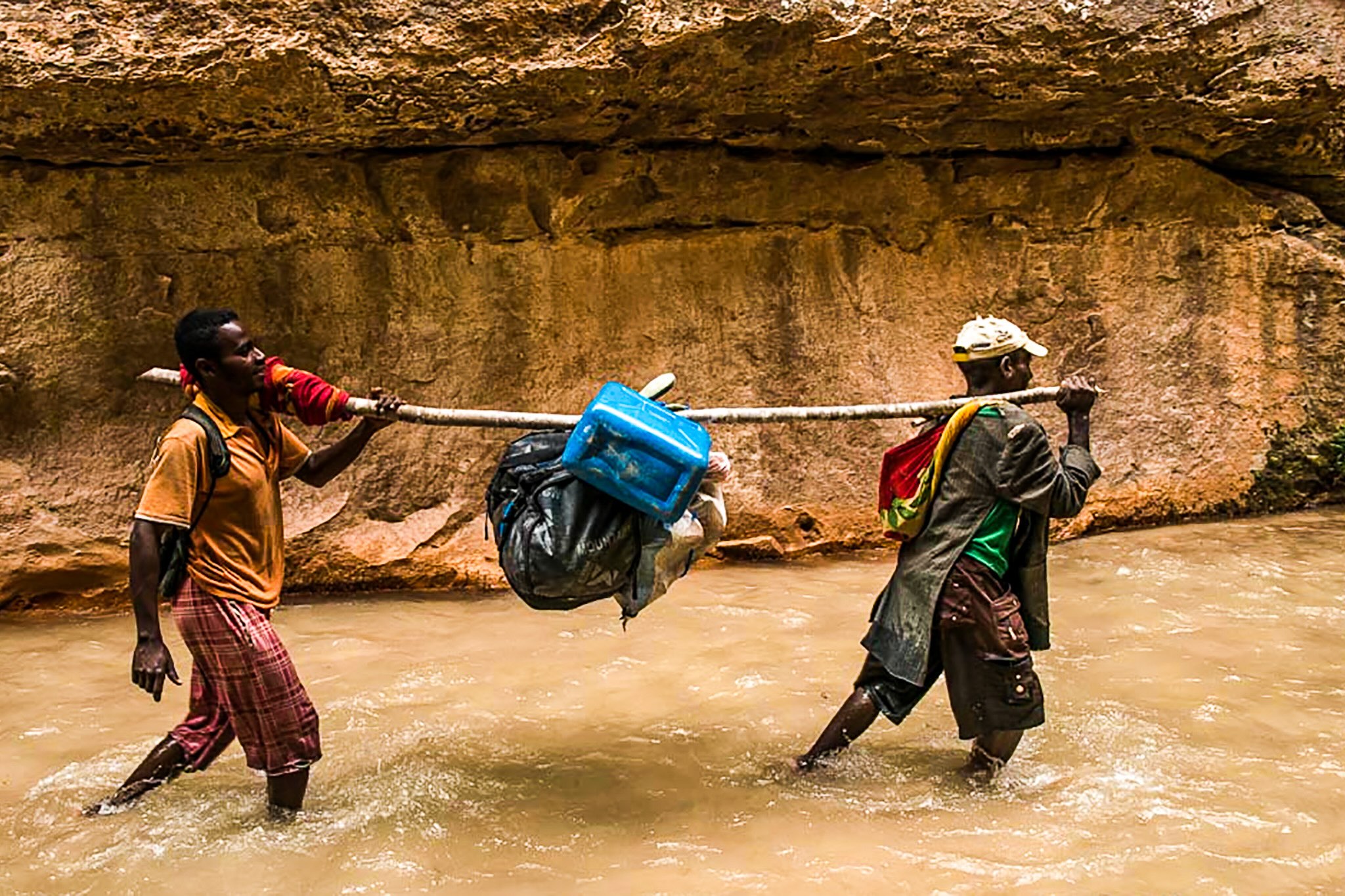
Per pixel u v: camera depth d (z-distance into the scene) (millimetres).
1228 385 8414
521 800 4207
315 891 3607
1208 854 3760
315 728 4055
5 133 6320
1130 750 4551
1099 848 3811
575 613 6547
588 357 7512
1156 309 8367
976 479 4254
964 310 8133
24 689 5441
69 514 6676
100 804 4125
